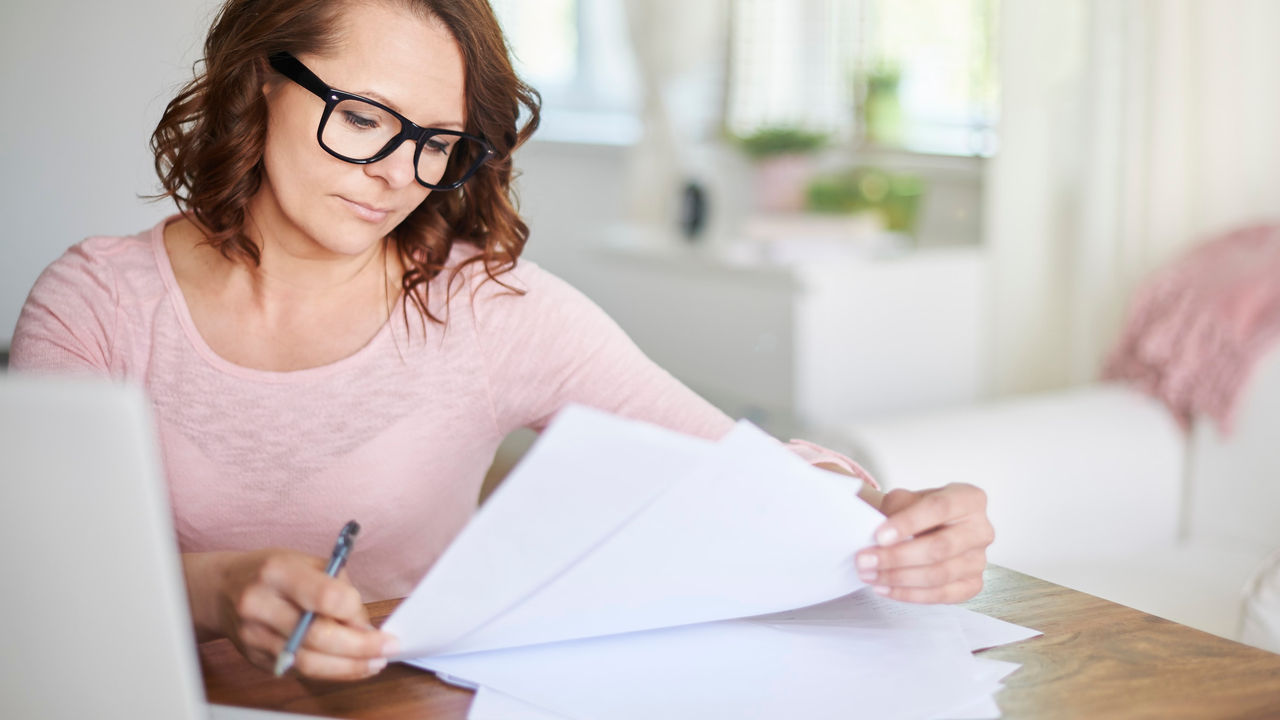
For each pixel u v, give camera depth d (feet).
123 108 4.98
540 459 1.99
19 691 1.75
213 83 2.95
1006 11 8.37
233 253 3.16
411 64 2.85
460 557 2.13
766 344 8.82
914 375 8.96
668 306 9.86
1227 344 6.00
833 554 2.43
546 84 15.43
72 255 3.32
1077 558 5.89
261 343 3.28
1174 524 6.20
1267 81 6.83
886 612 2.67
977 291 9.18
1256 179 6.93
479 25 2.96
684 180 11.43
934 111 10.65
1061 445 5.96
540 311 3.52
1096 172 7.72
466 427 3.48
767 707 2.20
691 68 11.40
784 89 11.93
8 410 1.56
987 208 8.84
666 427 3.46
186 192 3.25
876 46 11.11
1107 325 7.73
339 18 2.81
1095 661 2.43
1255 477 5.86
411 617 2.21
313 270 3.22
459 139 3.27
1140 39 7.30
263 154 3.00
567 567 2.21
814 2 11.58
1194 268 6.44
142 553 1.66
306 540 3.36
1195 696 2.26
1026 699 2.25
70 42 4.90
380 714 2.21
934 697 2.24
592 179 14.38
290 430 3.27
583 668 2.37
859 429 5.87
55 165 4.97
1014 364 8.69
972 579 2.55
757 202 10.51
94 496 1.62
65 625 1.71
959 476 5.72
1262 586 3.88
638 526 2.17
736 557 2.32
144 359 3.23
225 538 3.35
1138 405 6.30
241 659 2.47
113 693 1.77
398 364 3.36
